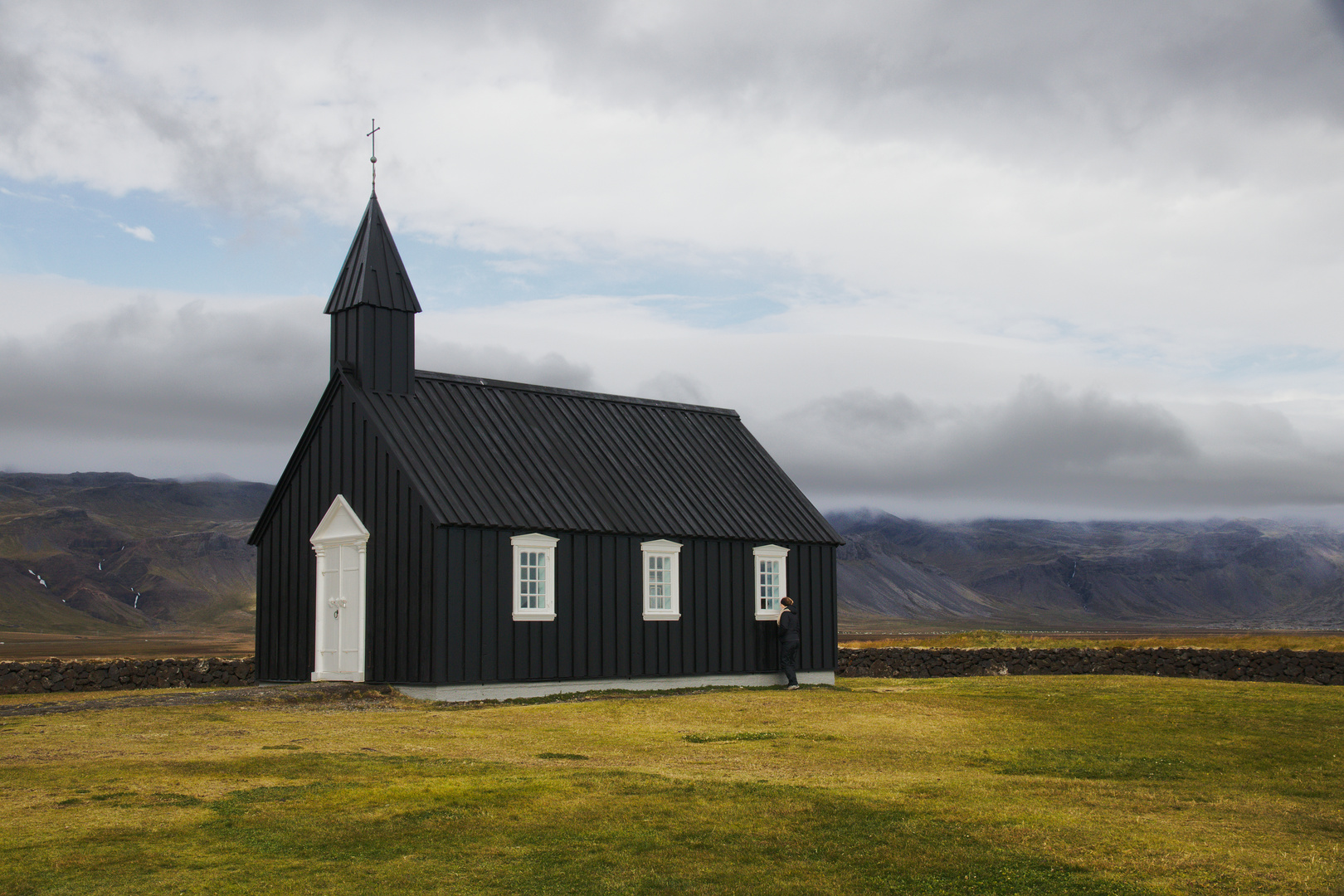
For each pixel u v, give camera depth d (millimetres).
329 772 14312
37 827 11320
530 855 10617
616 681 27438
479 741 17906
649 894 9578
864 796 13352
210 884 9656
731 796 13164
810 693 26656
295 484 29234
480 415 29047
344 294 28625
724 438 34750
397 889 9594
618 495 29047
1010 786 14695
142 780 13586
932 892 9734
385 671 25453
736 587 30547
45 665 29062
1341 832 12453
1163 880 10148
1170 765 17109
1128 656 36875
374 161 29797
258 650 30000
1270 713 22719
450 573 24547
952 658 38625
